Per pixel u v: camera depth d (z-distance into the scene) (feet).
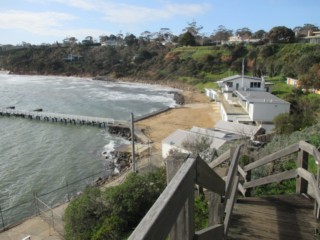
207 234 8.17
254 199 18.24
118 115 157.28
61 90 249.14
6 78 351.87
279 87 166.40
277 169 23.77
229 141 72.38
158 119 138.72
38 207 57.11
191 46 346.13
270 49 243.19
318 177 15.44
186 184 6.14
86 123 141.69
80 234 34.60
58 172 82.69
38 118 154.20
